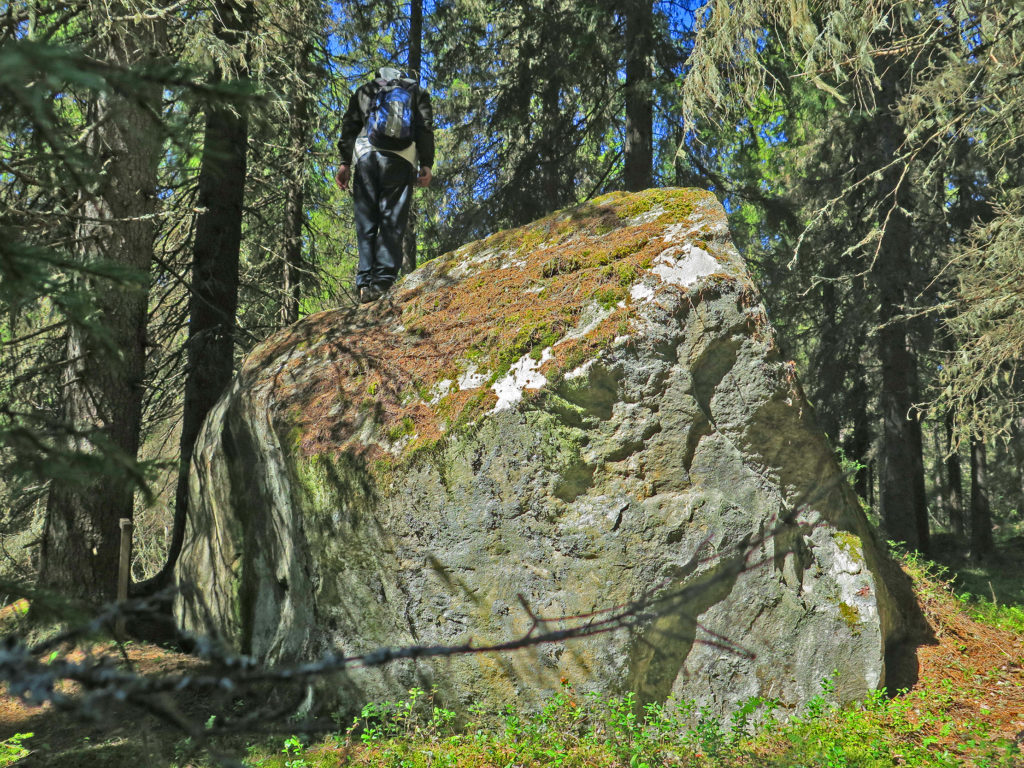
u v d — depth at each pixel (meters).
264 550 5.90
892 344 14.66
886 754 3.99
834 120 15.62
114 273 2.00
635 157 12.65
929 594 6.56
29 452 1.93
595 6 11.84
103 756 4.23
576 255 5.45
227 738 4.54
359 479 5.00
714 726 4.42
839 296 17.64
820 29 8.21
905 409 14.57
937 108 7.52
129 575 6.93
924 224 15.34
